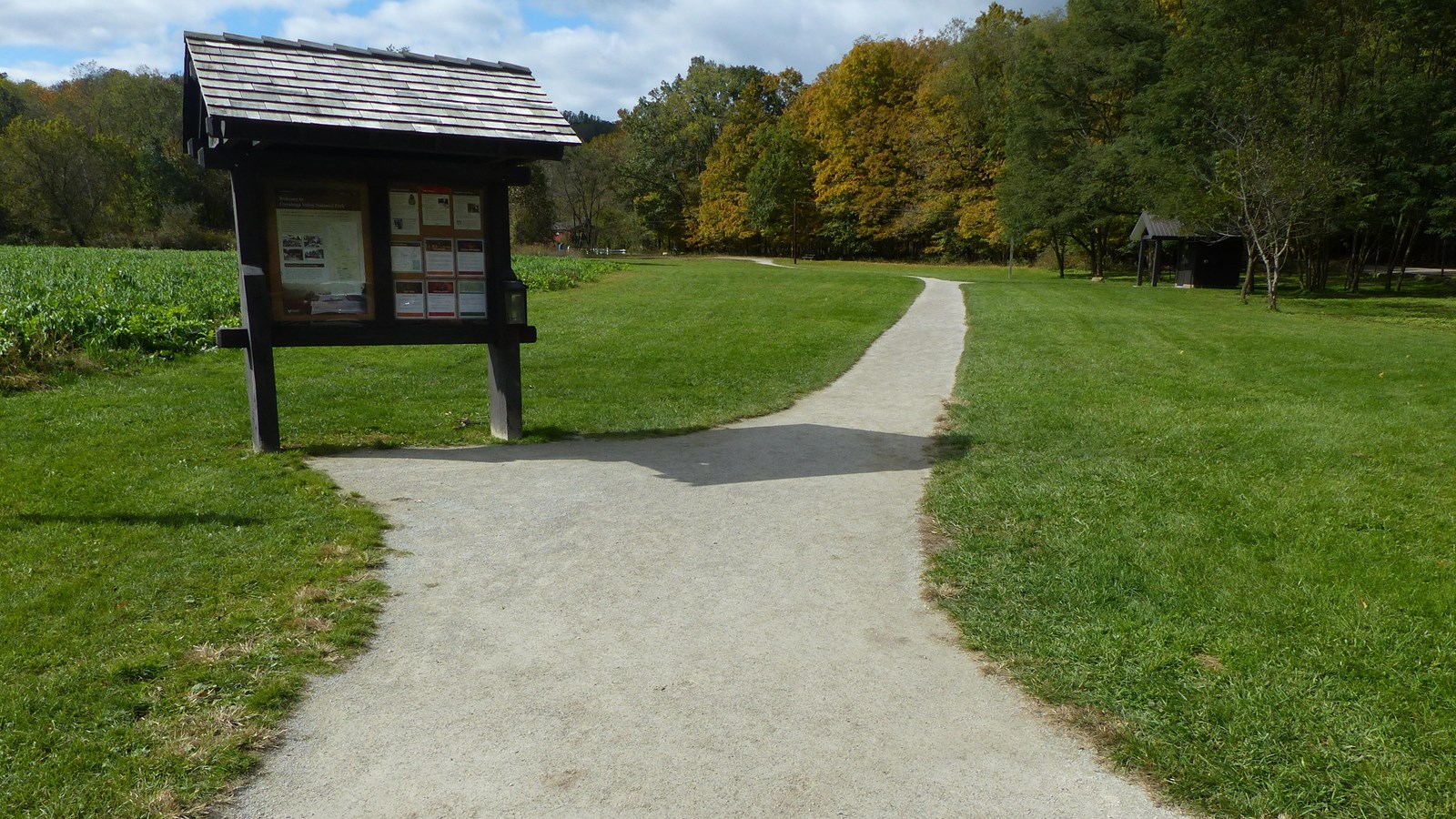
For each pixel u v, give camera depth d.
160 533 5.67
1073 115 43.47
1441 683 3.86
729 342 17.05
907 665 4.20
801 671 4.14
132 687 3.78
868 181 65.31
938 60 60.28
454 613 4.72
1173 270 51.00
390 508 6.50
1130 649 4.24
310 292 8.02
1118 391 11.23
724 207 79.75
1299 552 5.40
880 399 11.31
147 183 67.38
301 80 7.67
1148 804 3.15
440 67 8.48
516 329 8.69
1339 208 28.98
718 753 3.47
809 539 5.92
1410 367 13.45
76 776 3.18
